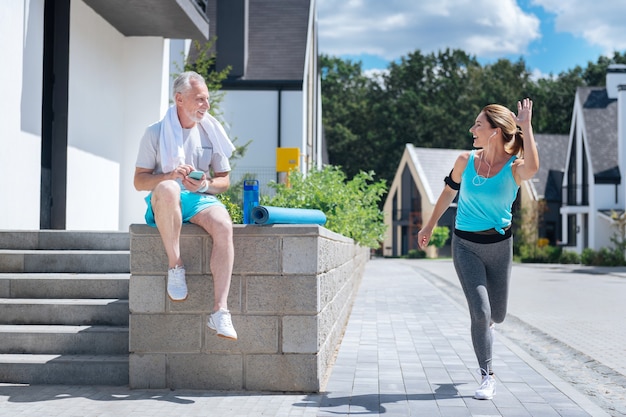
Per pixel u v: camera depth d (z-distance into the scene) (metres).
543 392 5.80
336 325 8.05
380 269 30.00
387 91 79.94
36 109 9.77
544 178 56.97
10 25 9.05
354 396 5.60
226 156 5.86
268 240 5.70
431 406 5.29
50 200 11.05
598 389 6.35
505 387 5.99
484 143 5.62
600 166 44.72
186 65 19.06
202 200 5.57
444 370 6.71
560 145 59.25
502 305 5.88
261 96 26.98
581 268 34.62
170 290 5.44
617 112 46.66
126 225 13.44
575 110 48.25
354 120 76.00
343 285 9.61
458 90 80.19
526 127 5.48
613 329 10.45
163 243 5.54
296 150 21.33
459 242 5.77
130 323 5.75
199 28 13.16
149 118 13.45
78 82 11.59
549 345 9.02
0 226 8.84
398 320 10.68
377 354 7.61
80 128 11.68
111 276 6.97
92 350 6.21
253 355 5.71
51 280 6.89
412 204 60.94
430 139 75.94
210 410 5.07
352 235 15.42
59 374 5.92
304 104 27.33
